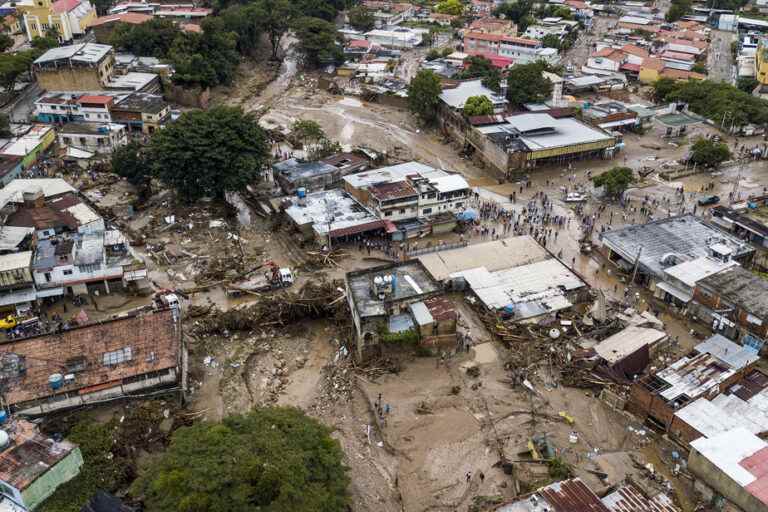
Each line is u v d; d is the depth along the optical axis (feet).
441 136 516.32
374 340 261.24
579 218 383.04
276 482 172.65
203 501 166.20
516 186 424.87
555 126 471.21
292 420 200.23
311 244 346.74
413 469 214.69
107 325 244.63
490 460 217.97
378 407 240.12
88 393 222.69
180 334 255.09
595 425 234.58
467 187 364.79
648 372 254.06
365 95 595.06
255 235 362.33
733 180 440.45
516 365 260.62
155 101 498.28
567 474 207.41
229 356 268.21
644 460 219.41
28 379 222.69
